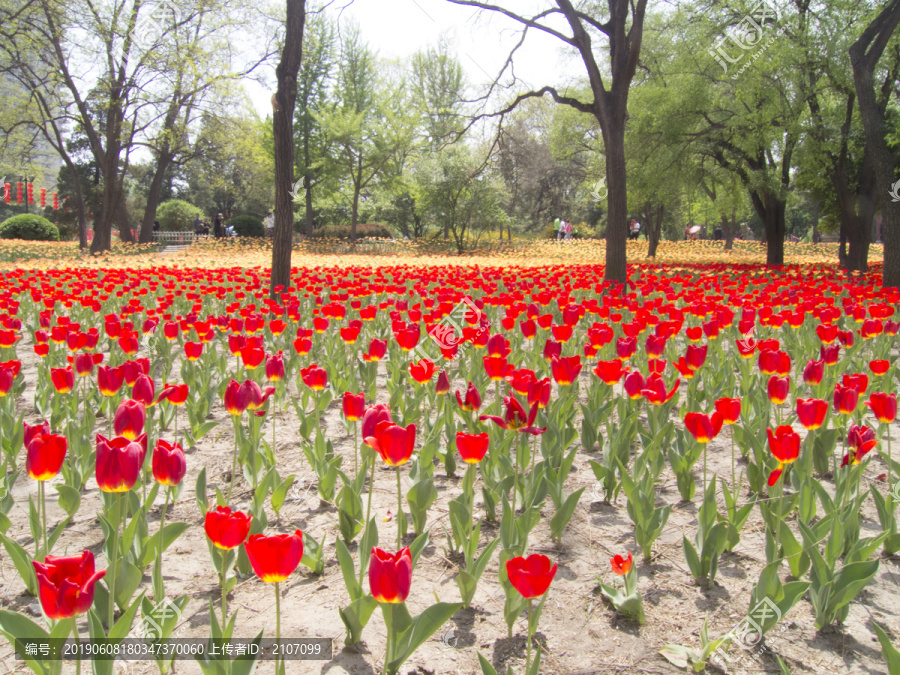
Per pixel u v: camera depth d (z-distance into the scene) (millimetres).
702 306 7699
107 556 2512
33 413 5352
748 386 5391
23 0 25297
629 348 4914
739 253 39906
